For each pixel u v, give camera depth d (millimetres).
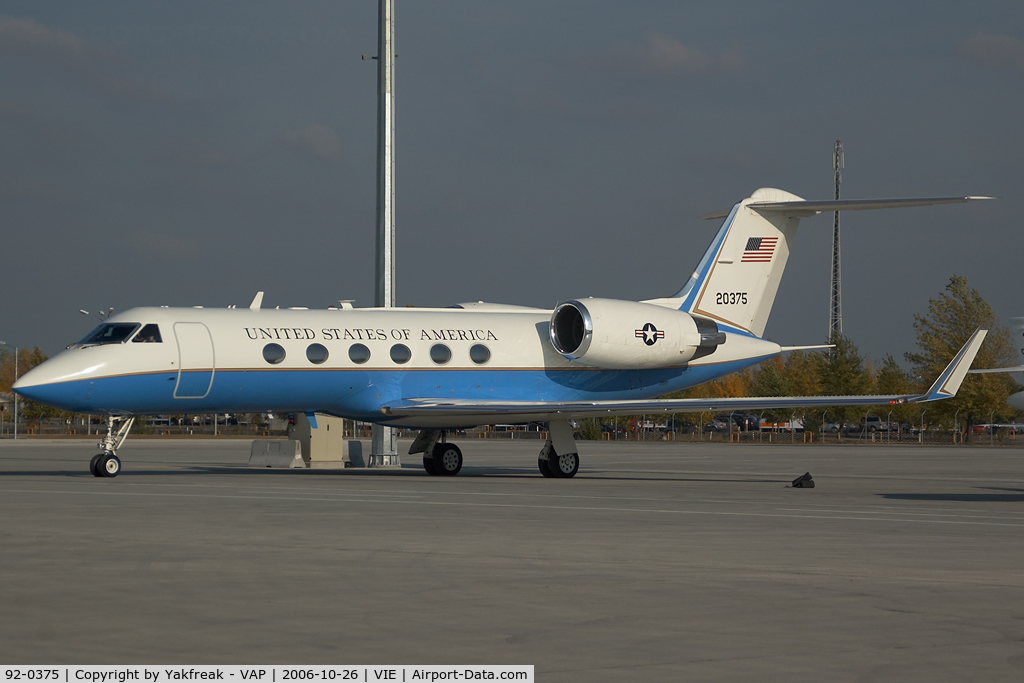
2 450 98312
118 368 48062
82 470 58656
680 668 13695
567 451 54844
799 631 15781
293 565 21250
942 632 15797
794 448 117875
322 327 52844
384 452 66062
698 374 59375
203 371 49812
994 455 96500
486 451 101250
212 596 18000
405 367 53938
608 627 15930
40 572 20234
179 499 35688
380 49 65938
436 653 14352
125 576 19859
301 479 48406
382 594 18297
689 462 79812
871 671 13625
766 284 60000
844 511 34000
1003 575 20844
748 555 23234
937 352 144000
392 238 65562
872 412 169625
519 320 57875
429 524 28625
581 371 57781
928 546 25062
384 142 65625
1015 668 13820
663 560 22375
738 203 59375
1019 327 76938
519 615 16719
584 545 24578
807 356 179125
